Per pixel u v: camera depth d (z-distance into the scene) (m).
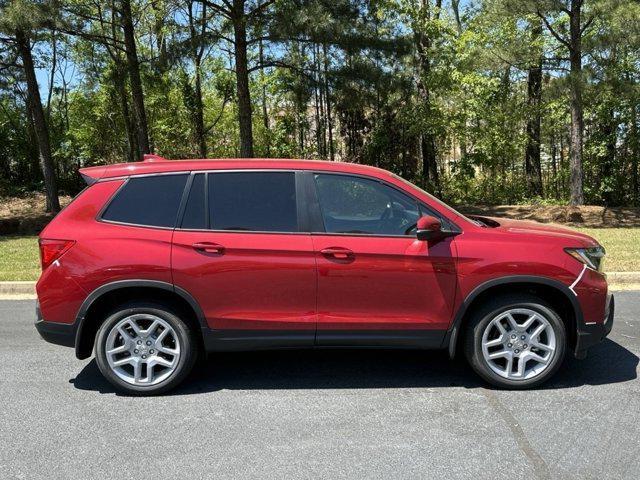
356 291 4.21
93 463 3.31
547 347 4.31
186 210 4.28
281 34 14.00
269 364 5.00
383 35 16.09
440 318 4.26
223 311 4.21
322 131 24.94
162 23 15.69
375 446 3.49
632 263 9.02
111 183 4.36
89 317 4.30
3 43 17.97
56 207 18.39
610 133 21.69
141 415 3.98
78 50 23.86
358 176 4.35
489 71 17.53
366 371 4.81
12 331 6.18
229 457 3.37
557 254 4.24
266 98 25.48
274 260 4.17
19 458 3.38
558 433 3.63
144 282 4.16
